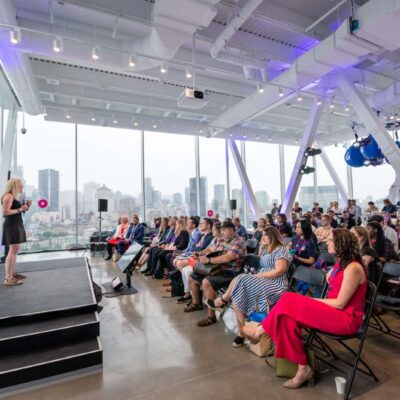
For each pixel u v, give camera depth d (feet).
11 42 12.72
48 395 6.49
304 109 31.40
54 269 14.67
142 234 21.68
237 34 17.22
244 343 8.55
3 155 21.85
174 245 16.85
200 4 11.27
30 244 27.25
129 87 22.68
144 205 32.22
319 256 11.76
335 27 17.30
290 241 15.12
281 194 40.16
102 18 15.79
